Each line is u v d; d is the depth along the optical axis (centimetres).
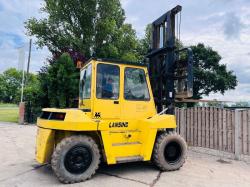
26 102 1817
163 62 746
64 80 1636
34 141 1028
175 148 633
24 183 524
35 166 653
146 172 607
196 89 3322
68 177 519
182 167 657
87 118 548
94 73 578
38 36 2266
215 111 833
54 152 520
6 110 3800
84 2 2178
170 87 710
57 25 2241
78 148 533
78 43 2122
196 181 547
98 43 2239
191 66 655
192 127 909
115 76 601
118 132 582
